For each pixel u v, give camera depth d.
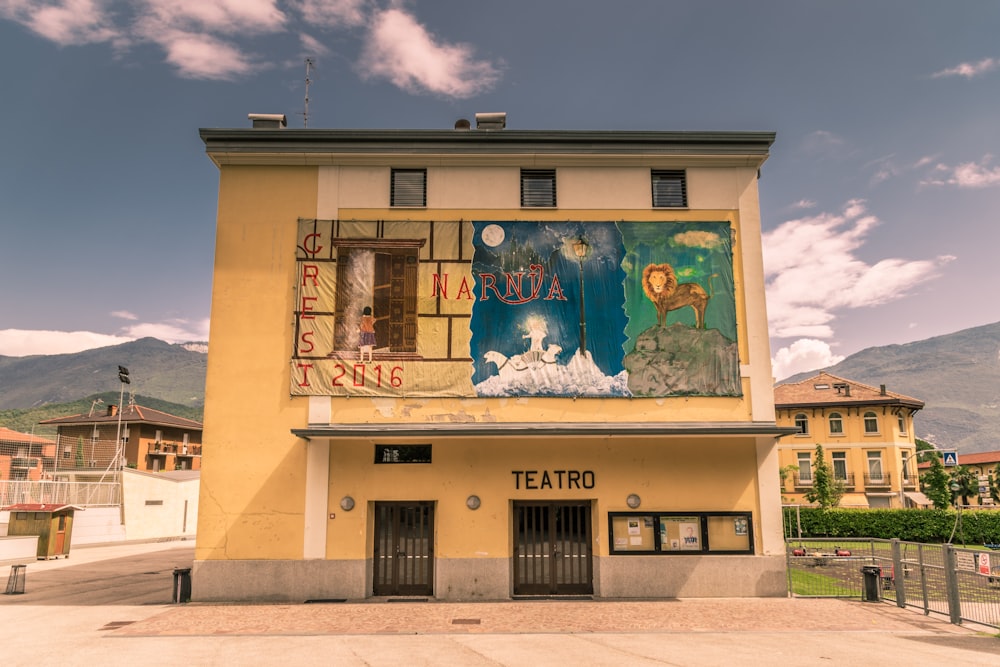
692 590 17.38
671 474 17.89
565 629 13.66
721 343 18.50
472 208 18.91
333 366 18.03
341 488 17.58
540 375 18.19
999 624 13.55
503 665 10.79
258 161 18.88
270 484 17.48
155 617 14.80
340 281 18.45
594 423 17.81
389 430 16.59
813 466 63.28
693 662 10.98
